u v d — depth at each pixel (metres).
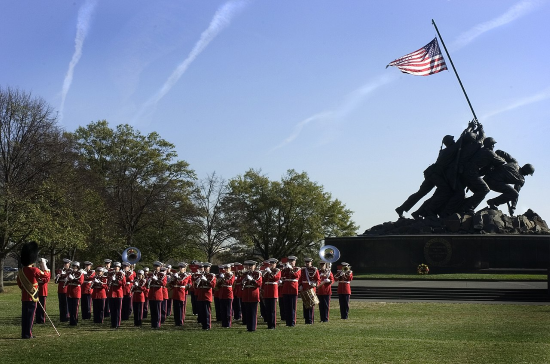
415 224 69.88
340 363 17.25
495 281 55.12
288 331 25.81
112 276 28.50
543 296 44.59
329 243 68.81
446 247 64.12
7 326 27.69
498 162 71.19
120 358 18.33
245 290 26.34
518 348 20.05
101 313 30.48
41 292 30.30
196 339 22.69
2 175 56.78
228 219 88.75
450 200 71.50
